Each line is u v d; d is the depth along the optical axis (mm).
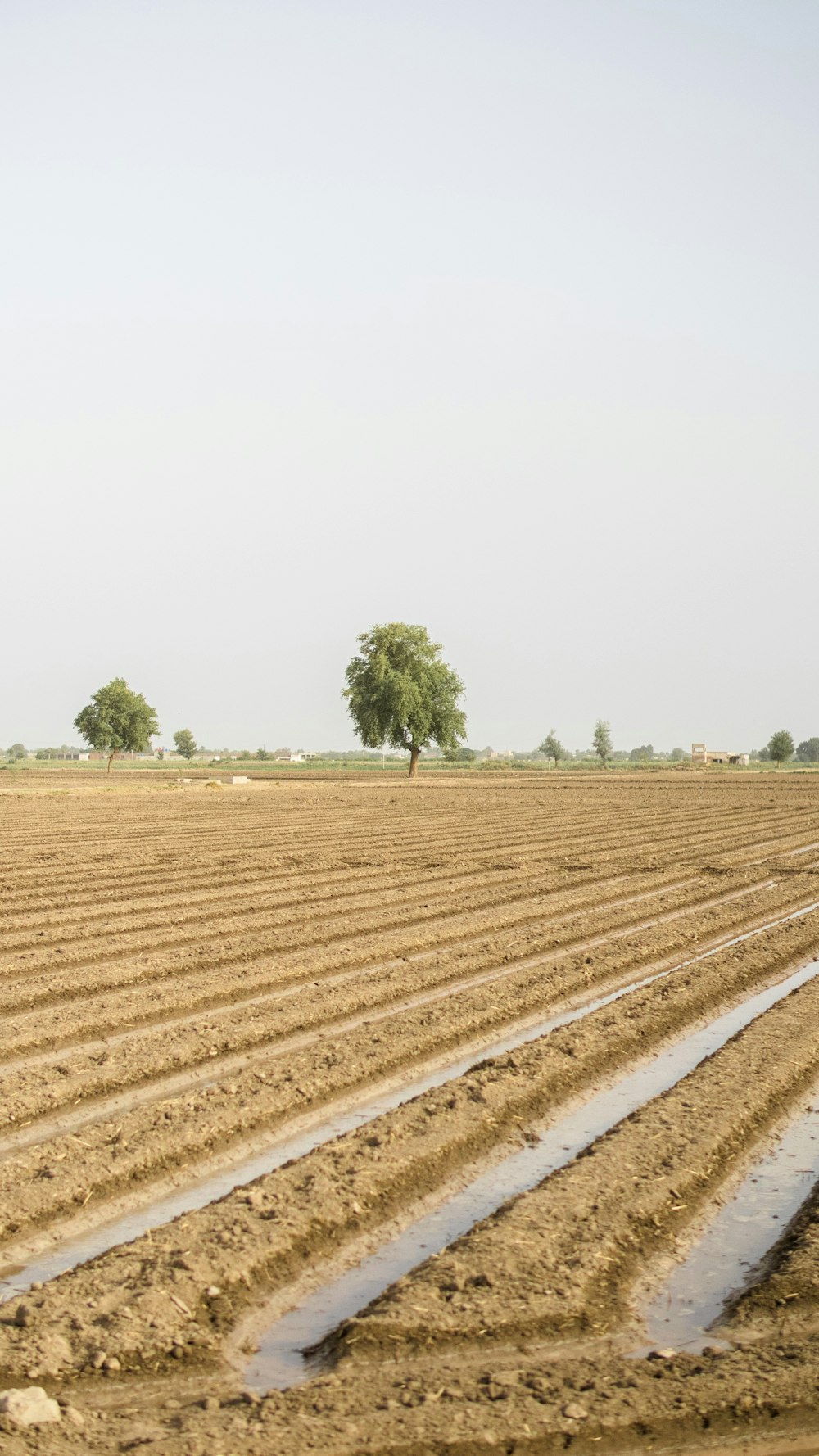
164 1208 8391
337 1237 7836
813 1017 13688
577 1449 5457
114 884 26781
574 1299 6812
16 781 94188
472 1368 6148
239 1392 5945
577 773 125375
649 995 15008
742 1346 6379
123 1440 5488
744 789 78500
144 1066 11664
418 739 100000
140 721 113000
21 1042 12602
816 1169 9109
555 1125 10180
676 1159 9016
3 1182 8664
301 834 41125
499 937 19391
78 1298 6820
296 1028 13570
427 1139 9508
